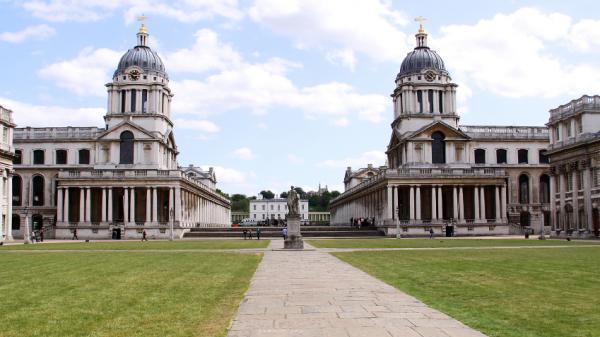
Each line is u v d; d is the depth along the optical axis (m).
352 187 166.75
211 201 154.62
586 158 84.19
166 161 125.44
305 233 103.56
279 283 26.80
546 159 128.00
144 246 66.62
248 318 17.83
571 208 89.31
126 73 120.00
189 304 20.59
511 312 18.59
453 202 111.00
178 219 109.31
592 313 18.44
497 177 111.06
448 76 122.44
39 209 121.94
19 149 124.25
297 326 16.52
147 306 20.14
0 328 16.47
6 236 88.50
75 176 110.62
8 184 89.25
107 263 38.88
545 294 22.56
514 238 89.75
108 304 20.56
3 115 87.62
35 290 24.28
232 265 37.22
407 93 120.62
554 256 43.09
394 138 126.25
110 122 119.19
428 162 115.75
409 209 114.75
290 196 58.97
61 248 62.25
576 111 86.69
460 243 68.88
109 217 110.62
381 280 27.84
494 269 32.72
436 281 27.09
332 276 29.92
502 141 127.25
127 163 117.00
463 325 16.52
